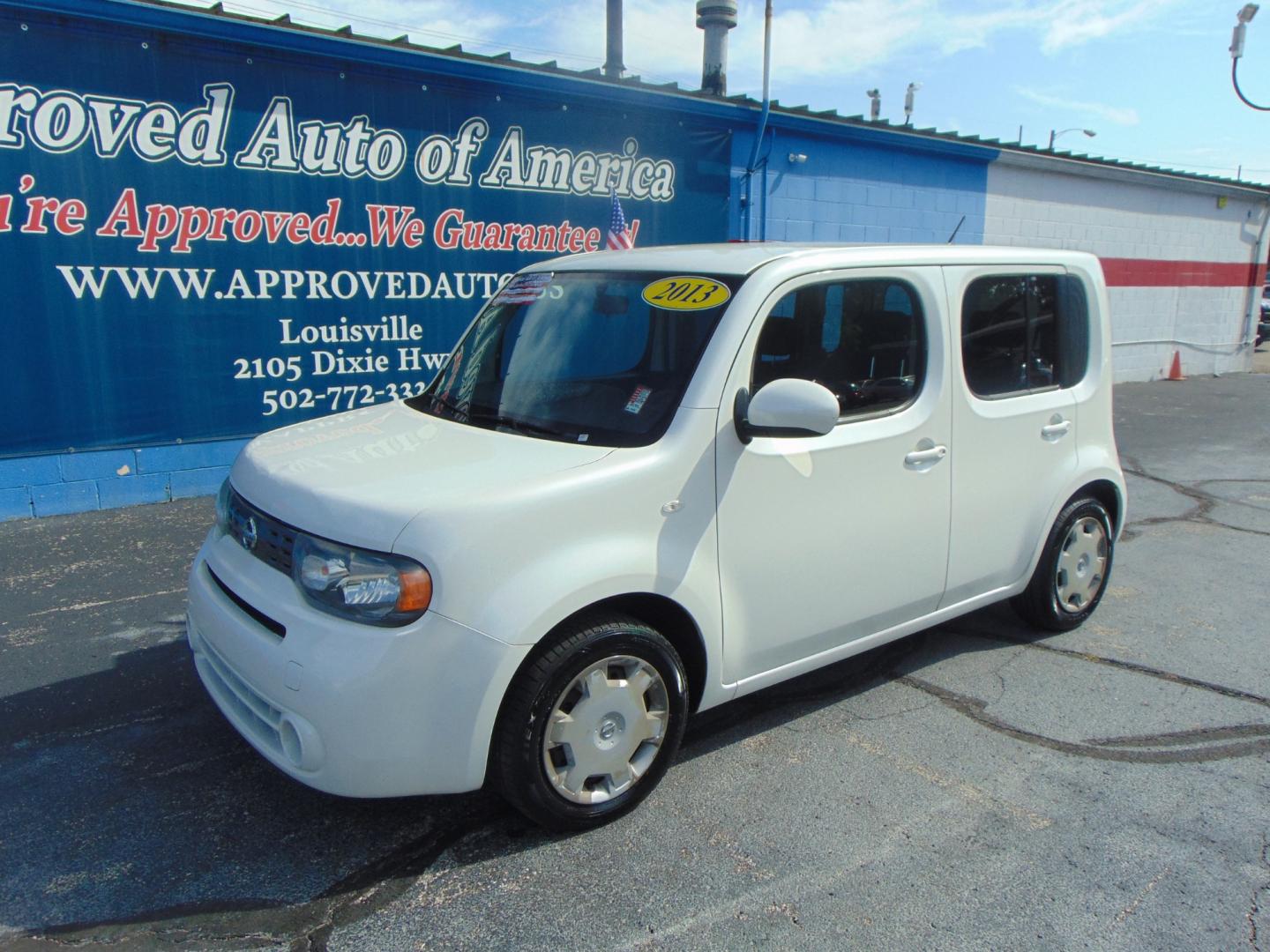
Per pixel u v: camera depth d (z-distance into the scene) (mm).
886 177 12031
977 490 4074
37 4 6168
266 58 7125
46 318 6629
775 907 2723
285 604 2793
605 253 4090
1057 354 4492
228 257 7270
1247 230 18562
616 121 9234
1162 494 8328
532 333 3781
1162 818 3211
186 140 6926
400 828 3100
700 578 3127
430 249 8273
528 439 3234
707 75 12164
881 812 3221
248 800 3252
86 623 4797
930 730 3830
